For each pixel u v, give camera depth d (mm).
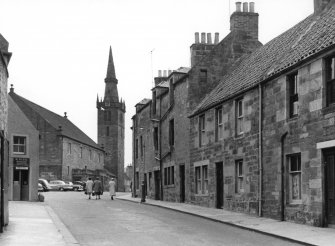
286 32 25375
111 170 111562
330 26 18500
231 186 23953
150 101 39219
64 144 68875
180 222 19312
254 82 21594
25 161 32281
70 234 15367
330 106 15961
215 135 26234
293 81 18984
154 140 38031
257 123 21359
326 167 16328
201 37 33469
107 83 118000
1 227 14641
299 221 17734
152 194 38406
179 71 33406
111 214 23031
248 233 15914
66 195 44344
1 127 15453
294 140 18281
